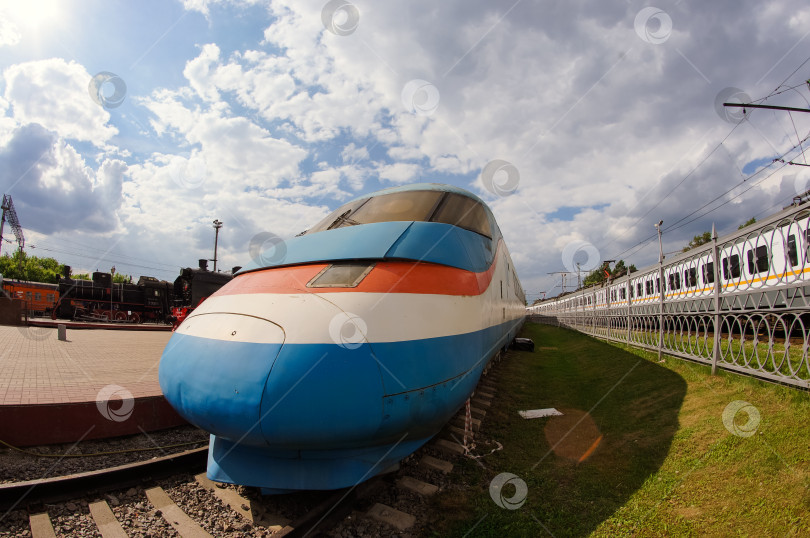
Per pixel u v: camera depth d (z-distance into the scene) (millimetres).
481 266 4336
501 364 10320
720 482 2965
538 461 3990
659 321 7914
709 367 5719
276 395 2467
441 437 4598
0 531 2861
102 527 2910
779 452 3039
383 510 3021
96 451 4543
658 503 2924
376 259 3178
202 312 3244
